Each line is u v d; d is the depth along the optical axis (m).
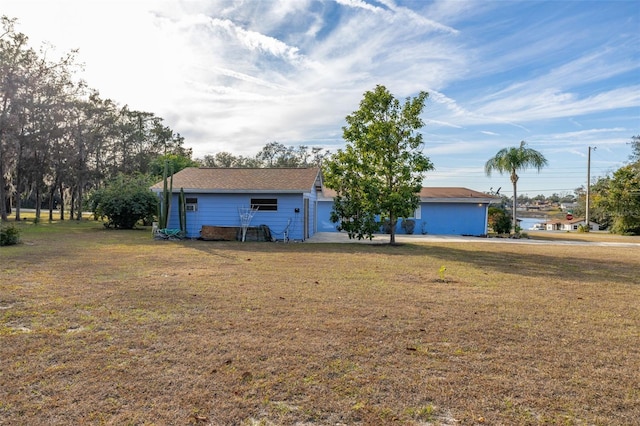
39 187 26.80
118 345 3.67
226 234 15.77
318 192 23.31
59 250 10.79
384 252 11.85
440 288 6.47
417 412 2.54
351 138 13.66
